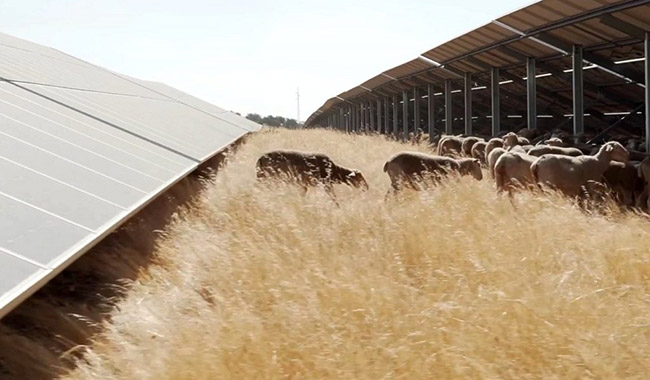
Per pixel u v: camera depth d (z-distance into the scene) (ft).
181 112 86.84
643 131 85.56
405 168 43.24
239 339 18.98
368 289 22.68
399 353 18.58
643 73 68.85
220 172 53.06
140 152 37.32
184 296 23.39
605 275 24.52
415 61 112.47
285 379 17.63
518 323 20.18
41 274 17.13
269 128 149.28
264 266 24.86
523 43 76.07
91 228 21.48
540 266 25.58
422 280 25.07
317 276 23.44
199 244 29.09
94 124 40.70
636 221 32.78
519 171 41.24
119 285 25.55
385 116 167.22
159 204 39.24
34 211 20.79
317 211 33.65
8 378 18.61
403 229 29.01
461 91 130.52
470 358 18.26
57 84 56.34
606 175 41.42
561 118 114.52
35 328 21.68
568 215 31.42
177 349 18.37
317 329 19.74
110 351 19.29
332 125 306.35
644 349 18.93
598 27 59.47
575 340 19.06
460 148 72.23
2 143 26.17
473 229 29.58
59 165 26.66
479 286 22.86
